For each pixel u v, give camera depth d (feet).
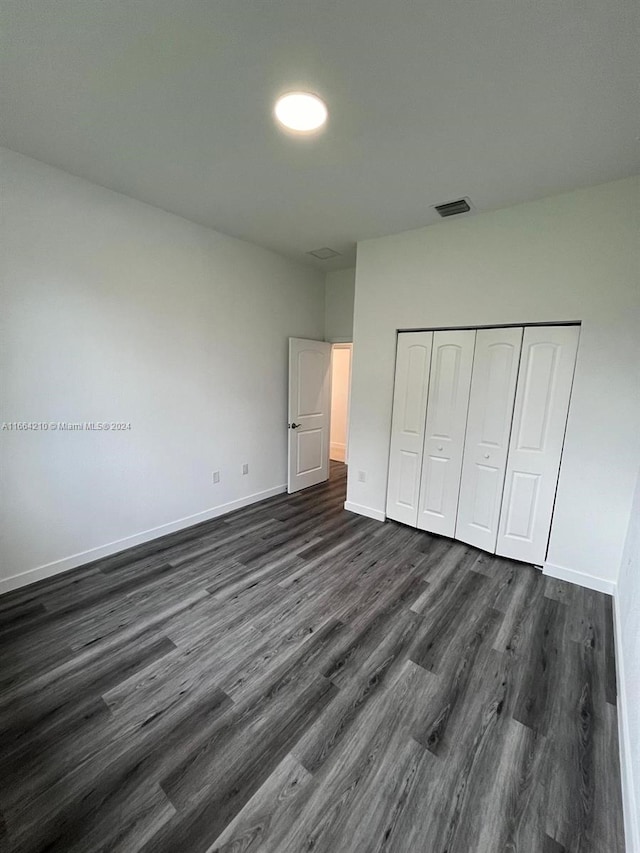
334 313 15.30
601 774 4.44
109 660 6.04
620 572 7.71
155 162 7.28
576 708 5.32
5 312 7.24
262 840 3.74
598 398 7.95
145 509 10.11
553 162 6.84
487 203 8.55
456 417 10.14
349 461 12.62
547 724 5.07
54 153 7.06
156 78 5.12
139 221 9.09
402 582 8.45
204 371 11.14
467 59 4.64
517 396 9.04
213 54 4.68
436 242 9.89
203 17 4.18
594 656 6.32
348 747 4.70
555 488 8.71
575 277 7.98
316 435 15.62
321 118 5.85
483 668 6.01
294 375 14.08
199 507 11.57
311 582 8.39
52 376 8.00
